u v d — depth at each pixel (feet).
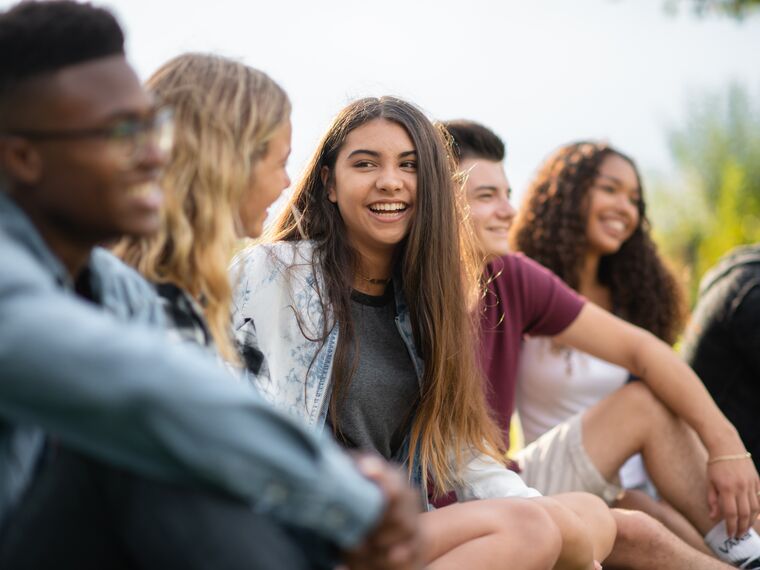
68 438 3.54
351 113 7.43
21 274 3.51
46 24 3.87
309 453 3.65
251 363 6.33
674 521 8.74
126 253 4.97
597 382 9.85
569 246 11.00
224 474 3.52
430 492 7.47
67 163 3.91
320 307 7.01
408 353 7.38
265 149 5.34
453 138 8.79
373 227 7.22
